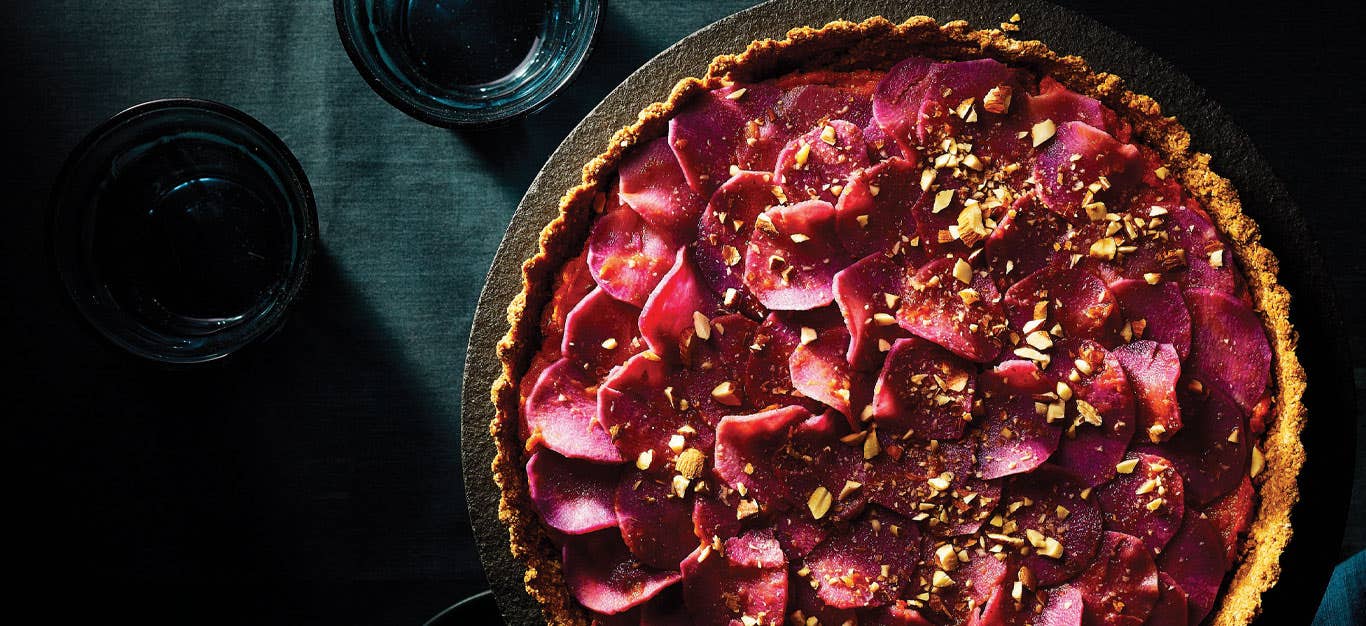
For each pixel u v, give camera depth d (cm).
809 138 55
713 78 56
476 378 56
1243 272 55
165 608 64
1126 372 54
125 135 60
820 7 57
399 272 64
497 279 57
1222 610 54
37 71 64
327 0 64
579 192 55
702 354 54
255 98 64
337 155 64
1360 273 63
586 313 54
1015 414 53
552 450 54
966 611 53
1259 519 54
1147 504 53
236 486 64
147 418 64
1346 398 55
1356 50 63
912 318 53
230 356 62
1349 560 61
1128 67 56
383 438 64
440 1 61
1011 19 57
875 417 53
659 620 54
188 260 62
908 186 54
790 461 53
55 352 64
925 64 55
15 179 64
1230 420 54
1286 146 63
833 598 53
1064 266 54
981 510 53
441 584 64
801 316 54
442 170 64
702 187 54
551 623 55
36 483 64
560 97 64
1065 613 53
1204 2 63
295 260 61
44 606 63
